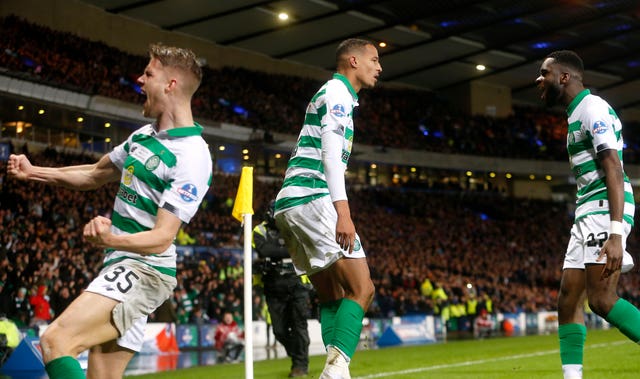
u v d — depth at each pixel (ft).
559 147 151.33
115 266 11.57
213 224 89.30
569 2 107.86
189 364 43.34
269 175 118.32
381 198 130.31
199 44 120.26
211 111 106.11
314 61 134.62
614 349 39.50
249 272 13.84
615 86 152.87
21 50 85.56
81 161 90.22
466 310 89.35
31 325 51.98
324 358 43.21
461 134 143.43
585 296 16.11
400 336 71.10
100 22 107.14
